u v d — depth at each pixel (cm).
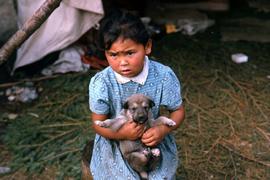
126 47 216
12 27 457
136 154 235
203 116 396
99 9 424
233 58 478
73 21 436
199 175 334
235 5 612
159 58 475
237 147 362
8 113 409
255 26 554
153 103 224
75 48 462
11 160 354
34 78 452
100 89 234
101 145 253
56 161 349
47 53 447
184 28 539
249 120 392
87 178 284
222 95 423
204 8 598
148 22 550
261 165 344
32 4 441
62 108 408
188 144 364
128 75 227
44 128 384
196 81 441
